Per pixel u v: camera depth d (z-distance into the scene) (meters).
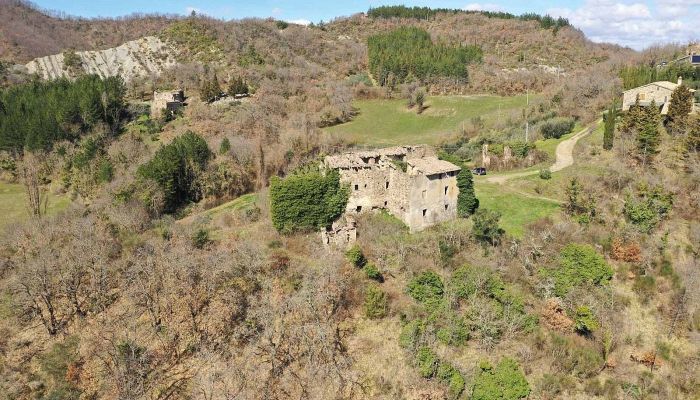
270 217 75.50
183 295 57.12
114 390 48.62
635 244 62.94
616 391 50.25
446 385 48.75
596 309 56.03
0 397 49.34
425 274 57.78
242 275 59.44
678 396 50.75
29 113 117.88
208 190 95.31
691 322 56.62
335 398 47.91
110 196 84.56
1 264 64.94
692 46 161.12
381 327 54.97
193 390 48.78
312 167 78.31
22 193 98.88
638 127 82.38
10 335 56.06
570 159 89.88
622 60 171.25
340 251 63.78
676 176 76.56
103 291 58.22
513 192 80.50
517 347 52.91
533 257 62.69
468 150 104.25
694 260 63.47
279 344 51.53
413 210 68.69
